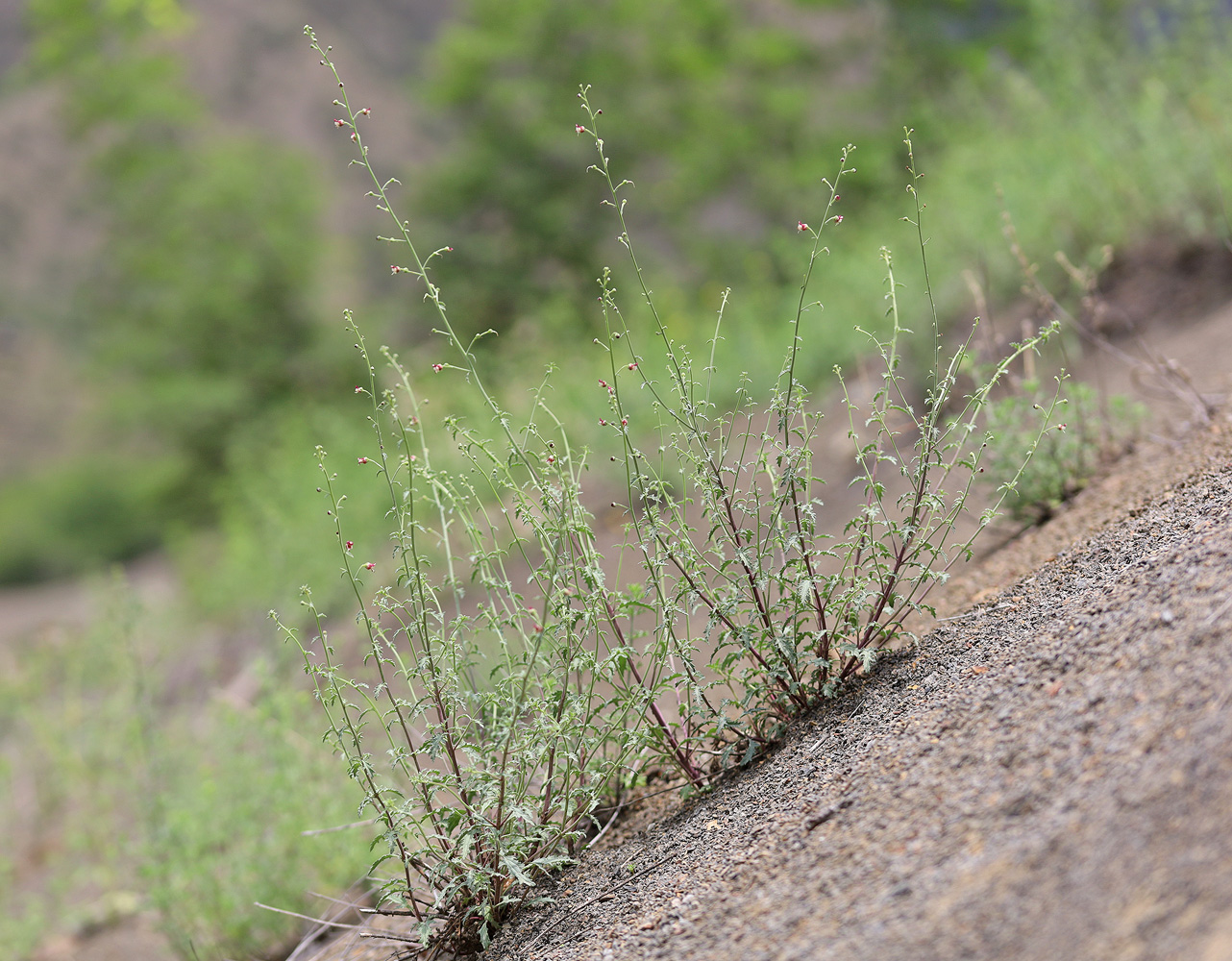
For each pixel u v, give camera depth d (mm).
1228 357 3672
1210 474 2406
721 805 2131
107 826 4445
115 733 4723
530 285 10367
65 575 16625
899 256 5898
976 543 3076
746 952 1544
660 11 11188
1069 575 2293
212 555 8805
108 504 16328
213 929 3211
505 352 7312
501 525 4941
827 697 2264
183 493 10094
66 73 11523
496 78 11086
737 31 11438
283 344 10203
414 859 2152
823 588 2318
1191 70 5199
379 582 5875
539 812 2236
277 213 10859
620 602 2258
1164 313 4539
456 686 2275
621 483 5426
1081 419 3148
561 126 10766
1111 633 1810
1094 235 5250
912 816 1657
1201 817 1299
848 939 1434
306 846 3100
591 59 11078
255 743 3803
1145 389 3523
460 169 10703
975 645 2166
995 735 1737
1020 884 1361
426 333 10422
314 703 3645
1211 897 1197
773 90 10891
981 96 7117
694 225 11109
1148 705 1549
